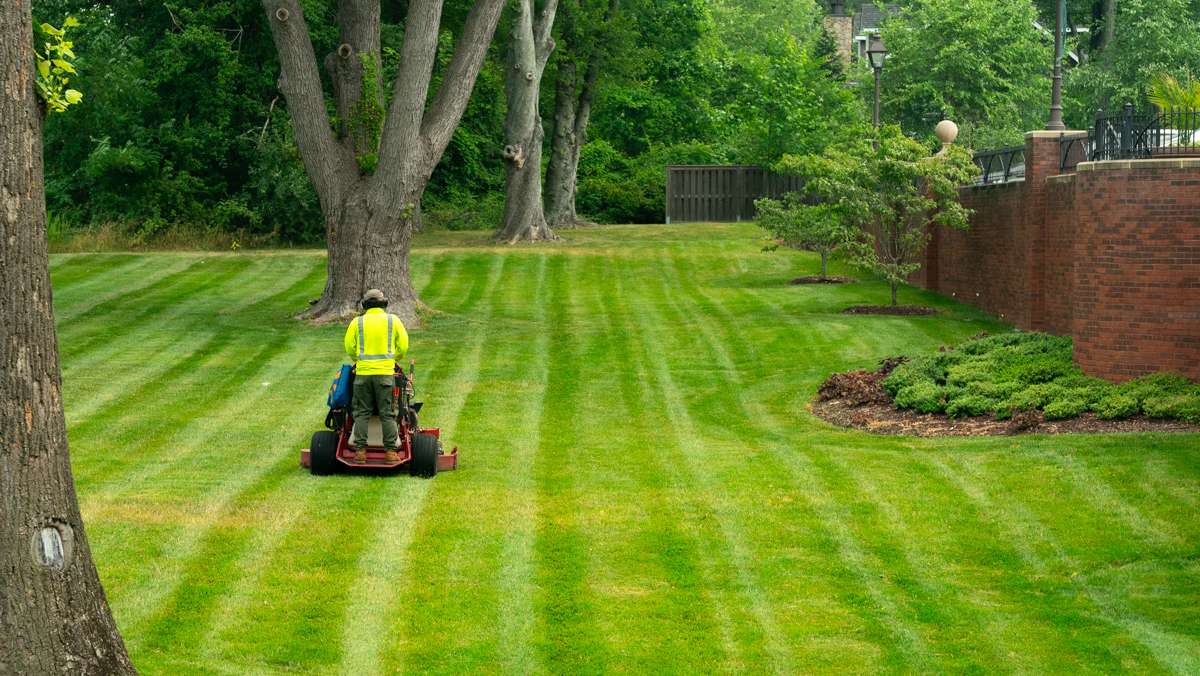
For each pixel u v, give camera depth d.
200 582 9.83
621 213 51.34
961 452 14.15
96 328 23.41
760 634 9.02
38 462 6.88
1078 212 16.58
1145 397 15.15
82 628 6.98
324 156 23.95
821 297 27.56
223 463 13.92
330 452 13.27
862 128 27.02
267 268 31.41
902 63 51.12
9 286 6.81
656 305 27.09
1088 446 13.83
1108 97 52.34
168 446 14.82
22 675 6.77
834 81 59.75
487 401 17.98
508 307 26.91
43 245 6.98
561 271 31.98
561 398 18.36
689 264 33.34
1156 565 10.42
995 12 50.38
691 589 9.92
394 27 41.75
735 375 19.92
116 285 28.42
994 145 45.16
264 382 19.03
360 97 23.83
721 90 64.62
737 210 48.22
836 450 14.73
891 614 9.44
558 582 10.02
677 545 11.00
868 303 26.52
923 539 11.20
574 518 11.81
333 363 20.56
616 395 18.59
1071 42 60.34
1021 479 12.90
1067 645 8.85
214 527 11.29
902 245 28.69
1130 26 52.53
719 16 81.50
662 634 9.01
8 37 6.84
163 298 26.97
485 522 11.62
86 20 41.81
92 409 17.00
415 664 8.43
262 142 39.59
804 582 10.11
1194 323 15.84
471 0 38.78
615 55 43.28
